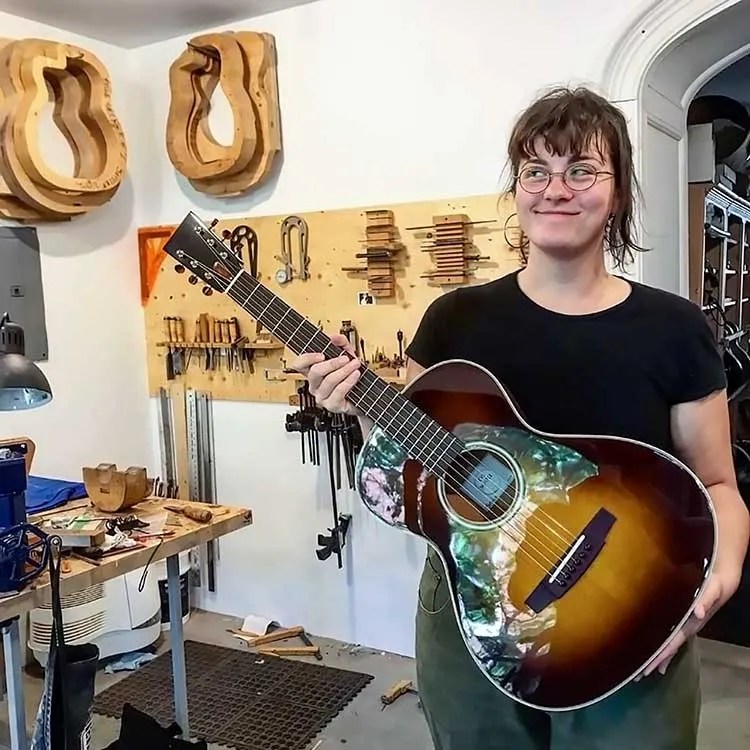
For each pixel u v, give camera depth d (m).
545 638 1.30
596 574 1.29
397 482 1.41
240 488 3.57
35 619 3.00
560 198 1.27
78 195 3.20
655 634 1.26
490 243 2.86
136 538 2.13
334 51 3.11
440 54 2.90
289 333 1.48
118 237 3.57
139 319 3.68
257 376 3.45
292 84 3.21
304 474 3.39
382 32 3.00
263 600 3.57
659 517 1.28
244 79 3.19
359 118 3.09
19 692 2.10
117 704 2.86
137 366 3.68
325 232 3.19
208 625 3.56
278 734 2.66
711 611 1.26
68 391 3.38
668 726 1.29
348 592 3.35
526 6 2.73
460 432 1.38
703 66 3.00
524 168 1.29
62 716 1.72
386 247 3.02
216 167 3.24
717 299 4.38
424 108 2.95
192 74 3.34
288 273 3.28
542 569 1.32
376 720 2.75
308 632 3.46
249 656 3.24
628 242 1.39
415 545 3.16
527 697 1.30
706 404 1.33
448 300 1.48
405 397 1.41
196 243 1.52
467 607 1.34
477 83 2.84
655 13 2.54
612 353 1.32
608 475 1.31
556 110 1.26
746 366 4.28
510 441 1.35
